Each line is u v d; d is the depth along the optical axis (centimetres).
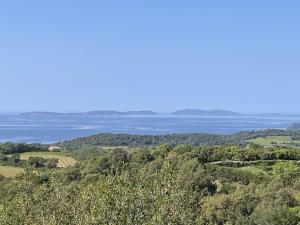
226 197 6153
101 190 2581
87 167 7638
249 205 6069
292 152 9725
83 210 2650
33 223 2795
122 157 8388
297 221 5725
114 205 2500
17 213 2914
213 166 8219
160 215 2477
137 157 8381
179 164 7625
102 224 2431
